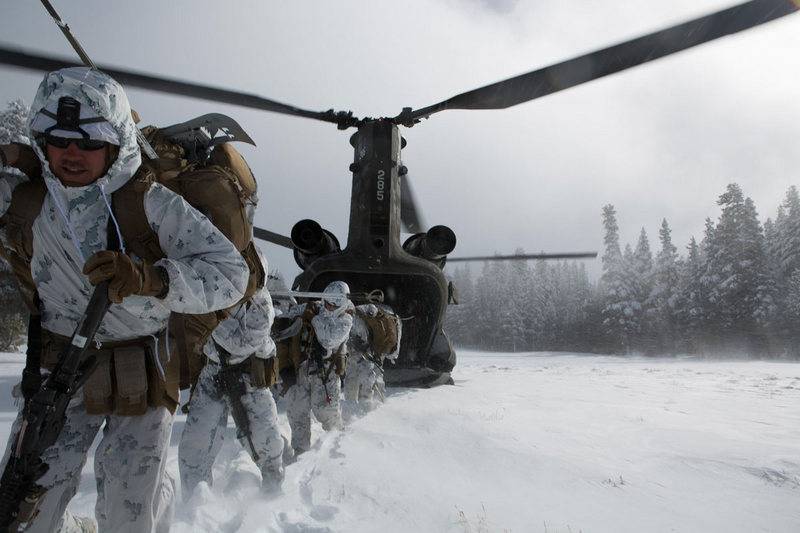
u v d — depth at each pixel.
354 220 11.12
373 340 8.19
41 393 1.84
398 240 11.29
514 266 108.38
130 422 2.25
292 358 5.73
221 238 2.12
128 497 2.21
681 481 4.40
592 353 67.44
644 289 64.00
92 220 2.02
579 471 4.65
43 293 2.15
